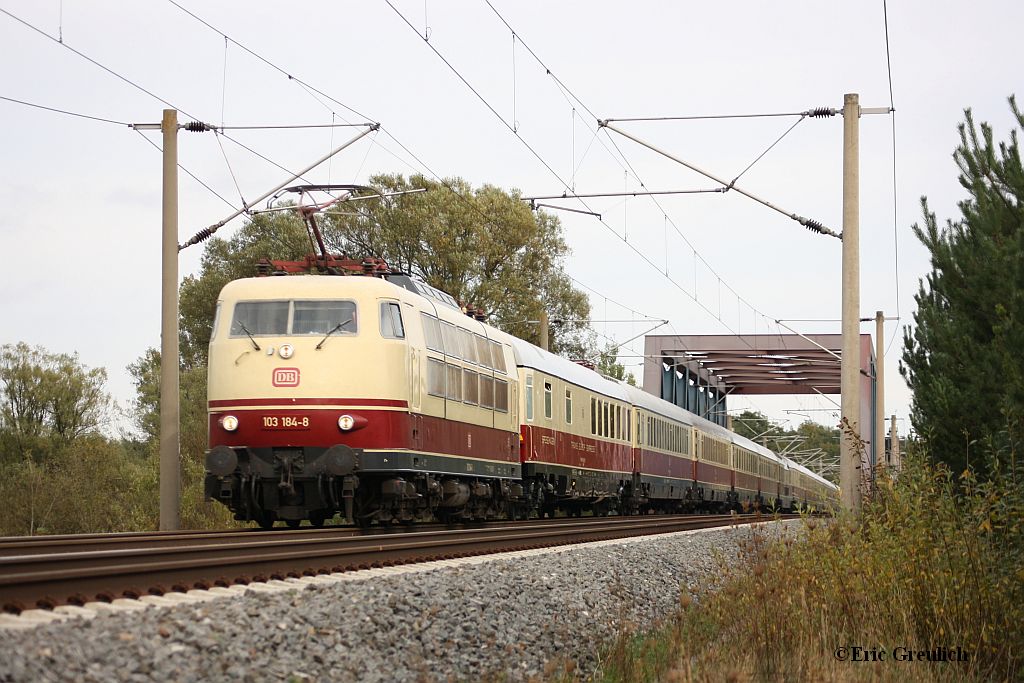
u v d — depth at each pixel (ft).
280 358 61.26
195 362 208.03
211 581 34.86
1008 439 49.21
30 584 28.96
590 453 110.01
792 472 232.32
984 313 58.59
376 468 61.11
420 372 65.92
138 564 35.86
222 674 25.91
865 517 48.70
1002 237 57.47
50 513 114.11
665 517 118.73
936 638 42.27
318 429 60.70
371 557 47.06
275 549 45.73
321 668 28.73
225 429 61.16
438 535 60.13
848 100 71.72
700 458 157.28
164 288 68.44
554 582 49.39
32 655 22.88
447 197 167.22
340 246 171.63
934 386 59.06
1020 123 58.49
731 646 42.42
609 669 41.22
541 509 102.42
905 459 49.37
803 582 43.57
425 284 74.18
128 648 25.13
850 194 71.72
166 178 68.80
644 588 56.80
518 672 36.99
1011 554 44.45
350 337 61.62
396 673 30.99
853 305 71.31
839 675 37.55
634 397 130.72
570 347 190.39
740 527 86.58
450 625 36.86
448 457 71.00
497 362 83.61
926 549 43.93
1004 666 41.60
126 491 128.47
